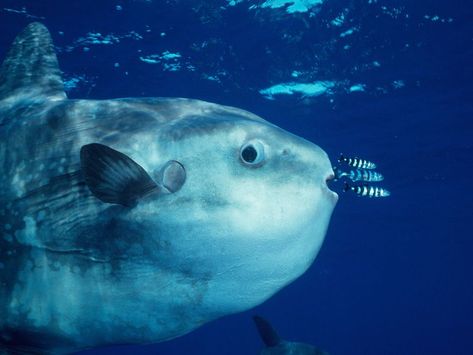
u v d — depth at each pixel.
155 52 11.58
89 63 11.87
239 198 1.62
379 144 18.31
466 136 17.62
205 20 10.45
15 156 1.80
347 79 13.32
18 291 1.69
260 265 1.63
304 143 1.74
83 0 9.60
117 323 1.67
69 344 1.74
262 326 6.50
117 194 1.53
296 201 1.65
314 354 6.27
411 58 12.34
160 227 1.61
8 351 1.76
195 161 1.65
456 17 10.68
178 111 1.88
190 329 1.71
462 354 109.56
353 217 29.31
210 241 1.60
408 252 48.16
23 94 2.10
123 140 1.76
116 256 1.64
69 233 1.67
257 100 14.40
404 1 10.14
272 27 10.84
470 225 34.84
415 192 24.66
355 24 10.85
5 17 10.07
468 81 13.65
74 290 1.66
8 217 1.73
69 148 1.77
